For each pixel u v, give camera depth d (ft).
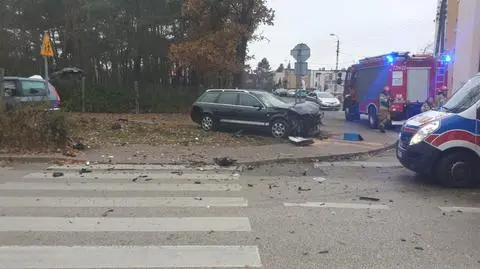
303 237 18.75
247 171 34.12
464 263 16.22
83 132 51.47
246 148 43.93
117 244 17.78
